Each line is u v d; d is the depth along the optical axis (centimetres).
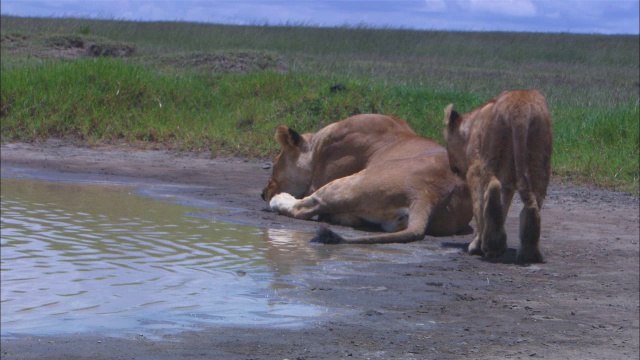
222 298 530
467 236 795
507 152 667
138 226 781
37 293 534
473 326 494
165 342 434
